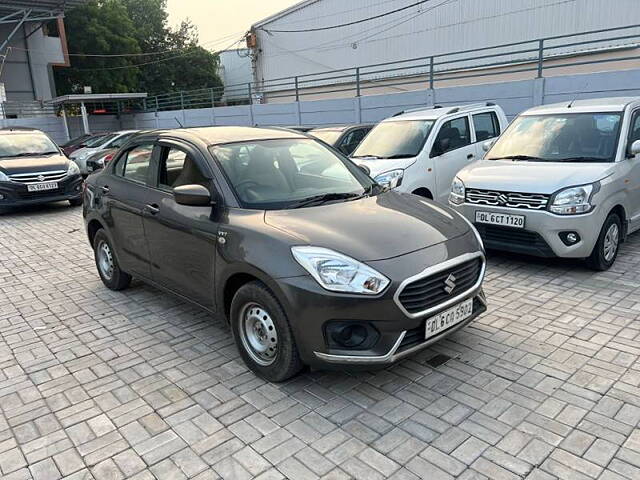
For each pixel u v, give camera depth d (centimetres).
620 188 545
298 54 3084
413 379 351
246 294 346
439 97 1535
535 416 305
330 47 2884
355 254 313
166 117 2827
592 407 311
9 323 485
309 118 2027
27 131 1221
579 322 427
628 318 430
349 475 263
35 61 2859
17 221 1014
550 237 523
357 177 451
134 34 3781
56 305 527
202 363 389
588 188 512
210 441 296
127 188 484
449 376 353
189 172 415
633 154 565
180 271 418
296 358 331
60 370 389
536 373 352
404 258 318
